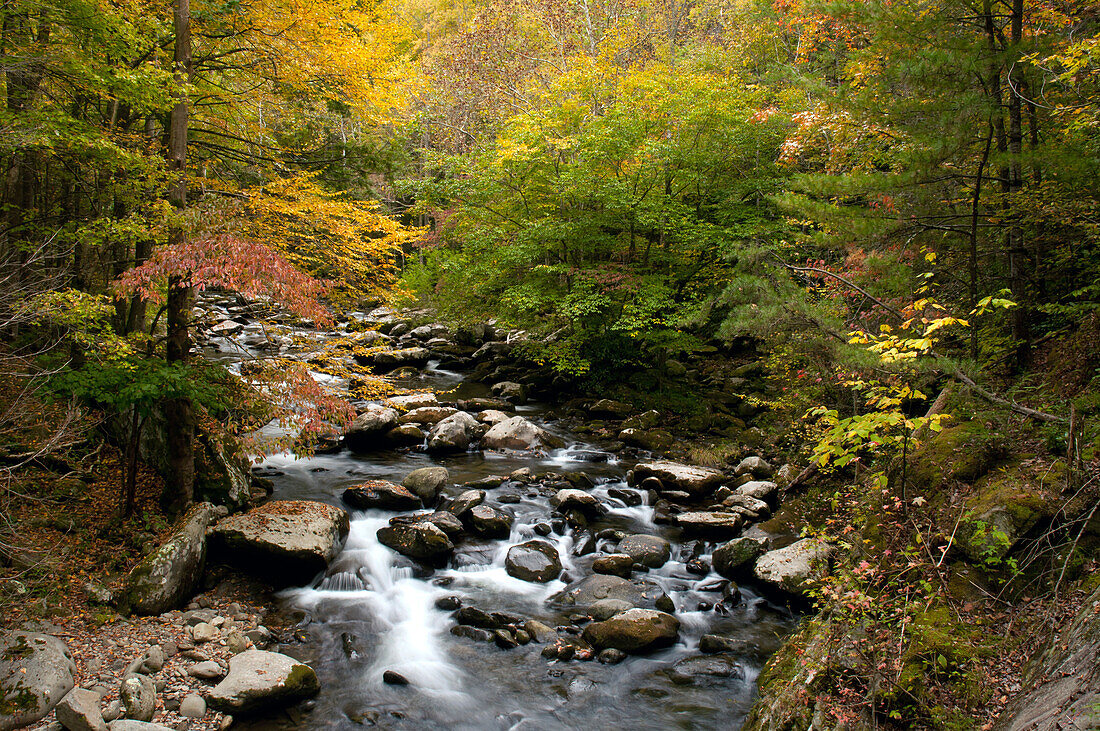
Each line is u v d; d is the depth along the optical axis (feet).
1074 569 15.46
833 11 23.30
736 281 23.02
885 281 22.35
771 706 15.96
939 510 19.26
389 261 34.09
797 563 25.43
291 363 26.35
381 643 22.08
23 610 19.66
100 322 27.84
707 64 68.85
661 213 49.39
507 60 84.74
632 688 19.98
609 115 51.78
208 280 21.38
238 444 28.99
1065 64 21.57
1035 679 12.54
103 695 16.74
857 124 29.25
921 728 13.08
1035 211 23.26
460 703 19.06
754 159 53.52
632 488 37.24
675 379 59.72
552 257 58.49
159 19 29.09
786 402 38.99
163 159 24.79
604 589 25.66
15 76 26.71
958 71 20.97
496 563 28.22
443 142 95.81
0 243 26.11
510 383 60.29
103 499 26.37
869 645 14.83
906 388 16.71
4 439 23.40
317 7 30.14
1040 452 20.01
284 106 40.01
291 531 25.77
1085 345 23.70
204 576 24.31
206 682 18.31
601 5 84.12
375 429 42.50
